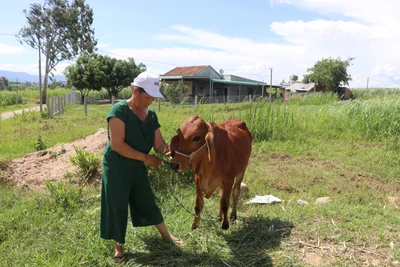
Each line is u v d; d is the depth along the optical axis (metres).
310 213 4.84
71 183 6.25
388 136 10.81
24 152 9.26
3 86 66.38
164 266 3.55
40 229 4.41
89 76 34.78
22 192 5.81
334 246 3.94
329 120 12.24
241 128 5.07
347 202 5.54
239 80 40.91
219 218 4.61
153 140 3.77
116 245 3.65
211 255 3.73
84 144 8.45
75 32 38.34
